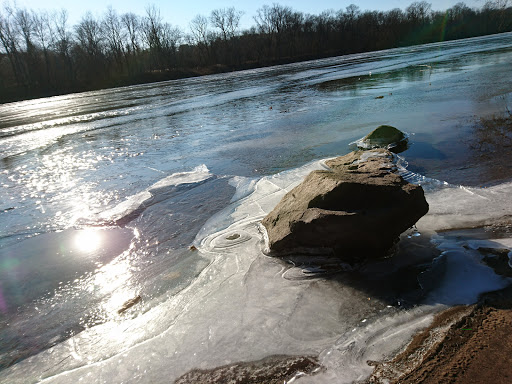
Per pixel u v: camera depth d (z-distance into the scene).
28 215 8.01
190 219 6.84
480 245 4.67
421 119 12.22
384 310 3.77
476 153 8.43
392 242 4.71
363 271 4.48
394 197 4.59
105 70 66.44
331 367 3.16
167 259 5.48
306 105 18.33
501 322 3.32
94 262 5.73
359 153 8.78
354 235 4.54
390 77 25.44
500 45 42.69
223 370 3.30
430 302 3.79
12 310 4.73
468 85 17.58
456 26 87.50
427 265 4.42
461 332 3.29
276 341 3.54
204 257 5.35
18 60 60.81
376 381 2.93
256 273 4.70
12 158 13.46
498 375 2.77
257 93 26.11
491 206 5.64
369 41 85.44
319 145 10.81
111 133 16.80
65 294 4.97
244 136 13.23
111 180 9.88
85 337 4.04
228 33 78.25
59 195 9.12
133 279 5.07
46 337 4.13
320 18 87.81
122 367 3.49
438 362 2.99
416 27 88.88
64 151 13.96
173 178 9.34
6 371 3.66
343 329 3.58
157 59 72.75
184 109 22.17
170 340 3.74
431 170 7.78
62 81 60.84
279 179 8.24
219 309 4.11
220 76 54.50
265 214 6.45
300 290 4.26
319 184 5.08
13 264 5.90
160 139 14.46
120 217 7.35
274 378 3.14
